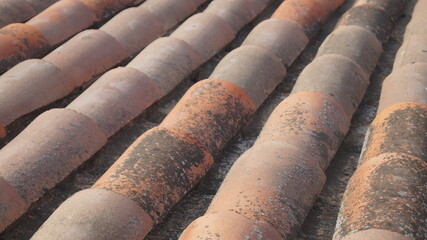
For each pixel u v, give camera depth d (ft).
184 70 8.54
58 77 8.02
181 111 6.88
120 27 9.87
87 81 8.46
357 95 7.83
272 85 8.16
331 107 7.04
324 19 10.78
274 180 5.48
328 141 6.53
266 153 5.89
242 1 11.06
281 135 6.43
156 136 6.13
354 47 9.06
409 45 8.99
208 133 6.57
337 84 7.70
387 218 4.85
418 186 5.32
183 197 5.69
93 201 5.10
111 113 7.07
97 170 6.49
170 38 8.98
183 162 5.88
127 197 5.20
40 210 5.78
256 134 7.23
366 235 4.70
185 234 4.91
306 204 5.47
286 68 8.97
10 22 10.75
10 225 5.46
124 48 9.51
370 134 6.70
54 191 5.98
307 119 6.68
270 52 8.80
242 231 4.73
